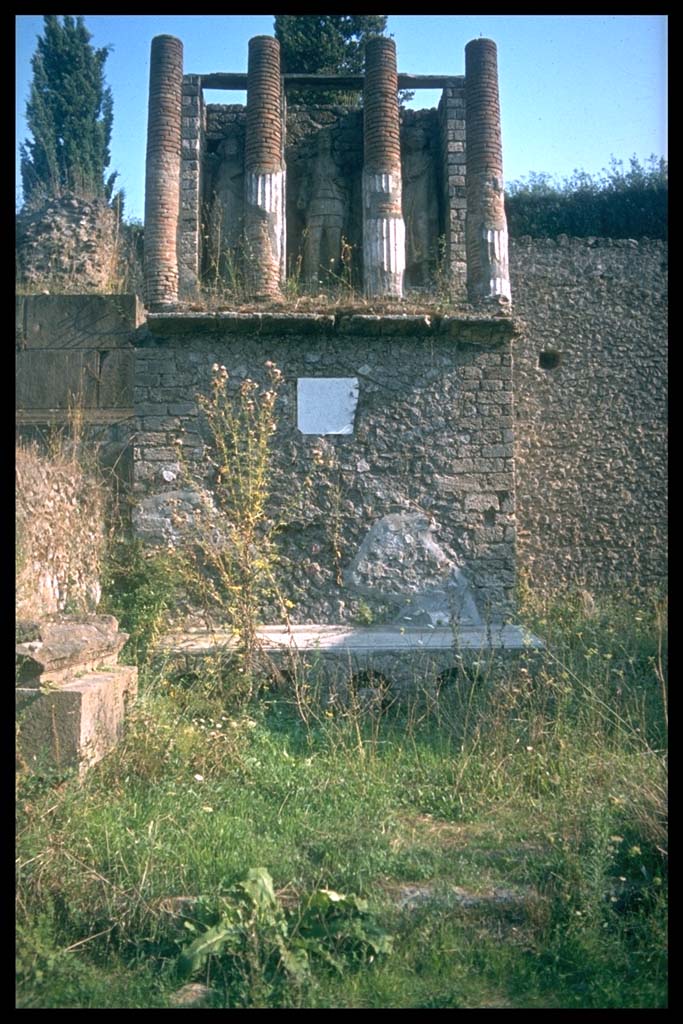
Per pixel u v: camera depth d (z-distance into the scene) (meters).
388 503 8.39
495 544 8.41
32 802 4.35
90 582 7.34
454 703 6.74
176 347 8.43
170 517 8.20
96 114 19.03
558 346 12.31
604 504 12.09
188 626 7.84
